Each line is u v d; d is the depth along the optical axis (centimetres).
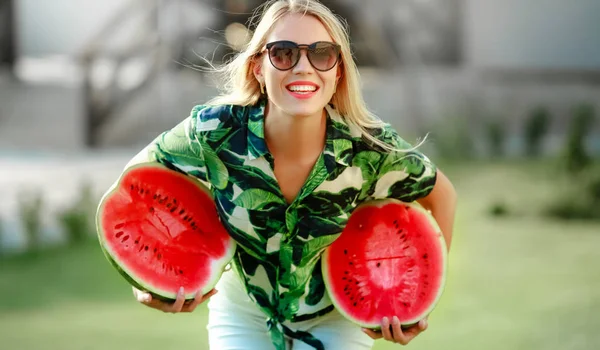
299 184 454
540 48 2773
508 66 2772
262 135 444
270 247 463
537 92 2295
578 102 2292
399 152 459
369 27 2264
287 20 436
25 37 3291
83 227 1297
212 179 461
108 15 3288
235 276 492
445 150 1920
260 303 478
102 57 2219
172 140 466
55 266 1138
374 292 485
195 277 473
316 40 433
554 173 1628
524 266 1099
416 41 2506
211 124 450
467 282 1030
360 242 491
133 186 475
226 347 484
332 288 481
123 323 889
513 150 2023
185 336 844
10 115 2200
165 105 2192
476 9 2748
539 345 795
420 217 495
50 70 2703
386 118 2239
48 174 1742
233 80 461
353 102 448
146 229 475
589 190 1454
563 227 1331
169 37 2208
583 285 1002
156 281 469
